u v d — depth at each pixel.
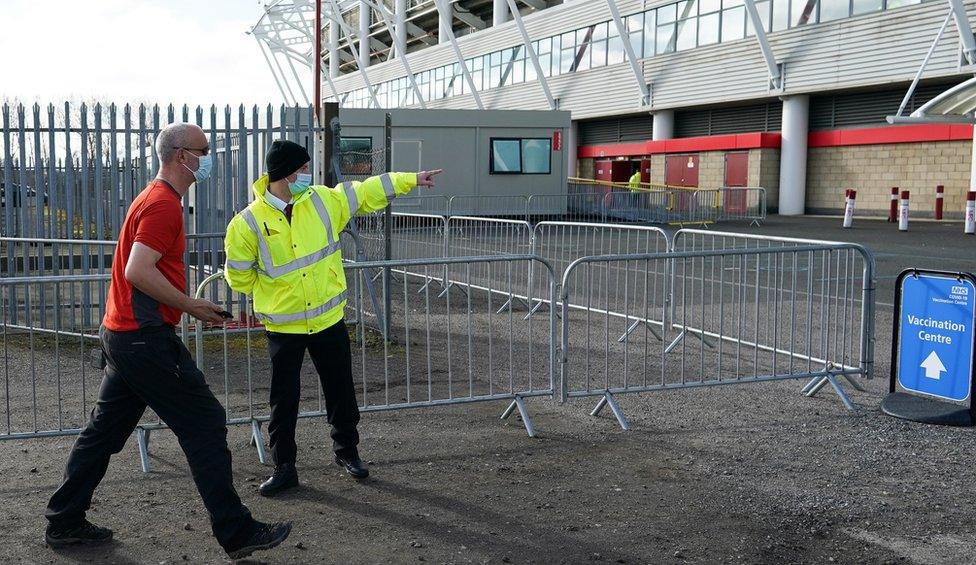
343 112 29.16
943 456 5.63
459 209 30.59
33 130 9.33
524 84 45.88
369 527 4.51
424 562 4.09
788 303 11.80
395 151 29.72
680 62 35.91
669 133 37.97
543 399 7.09
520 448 5.82
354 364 8.35
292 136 9.51
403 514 4.68
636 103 38.25
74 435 6.02
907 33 27.25
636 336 9.86
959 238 21.77
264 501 4.88
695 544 4.29
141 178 9.47
